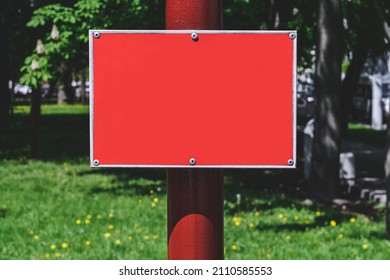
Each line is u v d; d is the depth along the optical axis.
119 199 14.80
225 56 2.93
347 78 28.83
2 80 33.16
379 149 27.16
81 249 10.00
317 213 12.88
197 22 2.94
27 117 51.06
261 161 2.93
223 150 2.93
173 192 2.98
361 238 10.85
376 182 17.27
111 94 2.93
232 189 16.52
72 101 79.31
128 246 10.13
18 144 29.20
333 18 15.62
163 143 2.93
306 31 19.83
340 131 15.73
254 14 18.05
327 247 10.13
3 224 12.02
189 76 2.93
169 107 2.93
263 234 11.12
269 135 2.93
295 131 2.92
